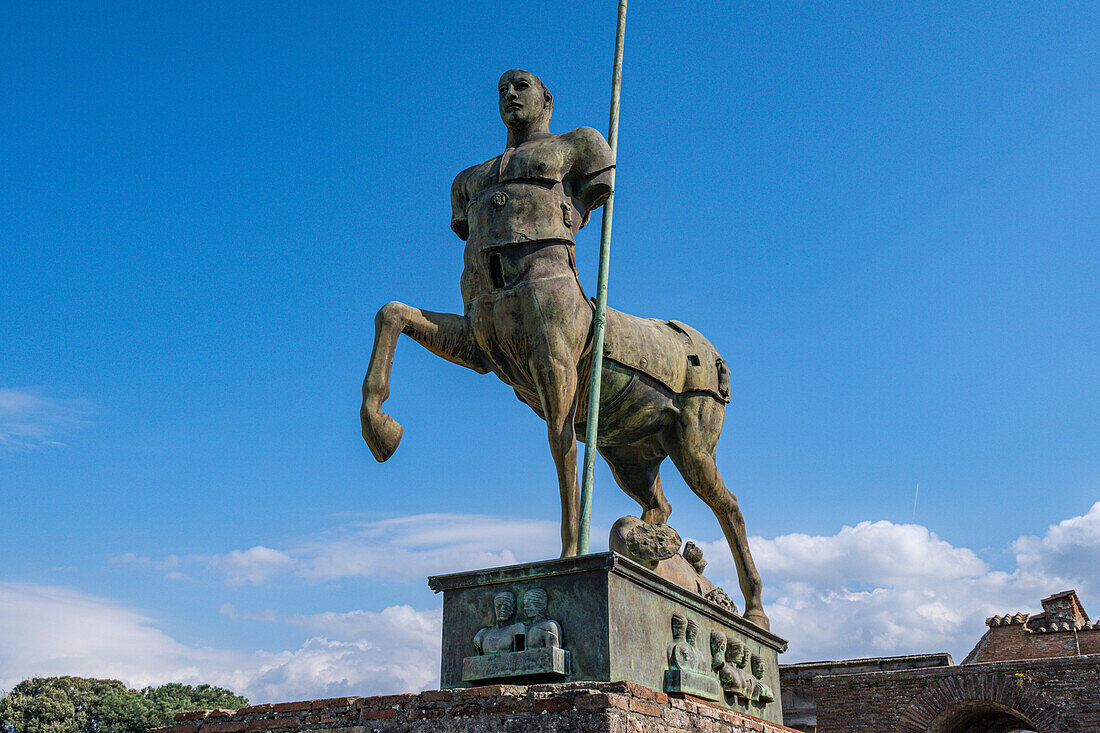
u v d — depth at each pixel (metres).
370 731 4.56
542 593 4.95
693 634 5.59
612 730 4.05
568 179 6.05
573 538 5.53
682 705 4.86
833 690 17.09
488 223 5.82
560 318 5.67
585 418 6.43
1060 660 15.62
